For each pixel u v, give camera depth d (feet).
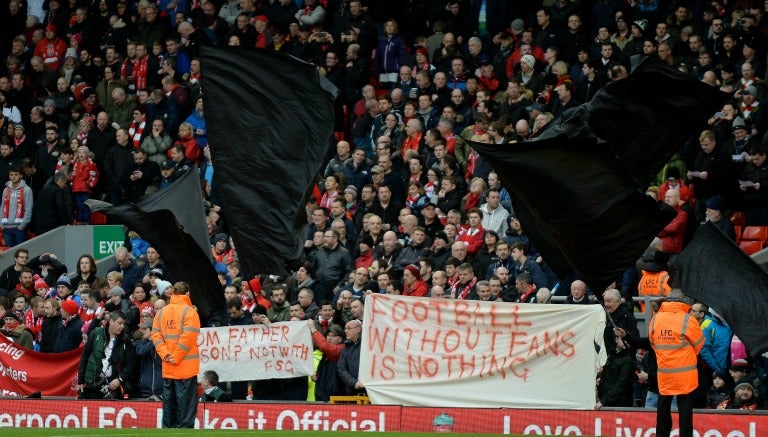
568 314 206.28
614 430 196.34
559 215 164.96
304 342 223.51
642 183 165.58
